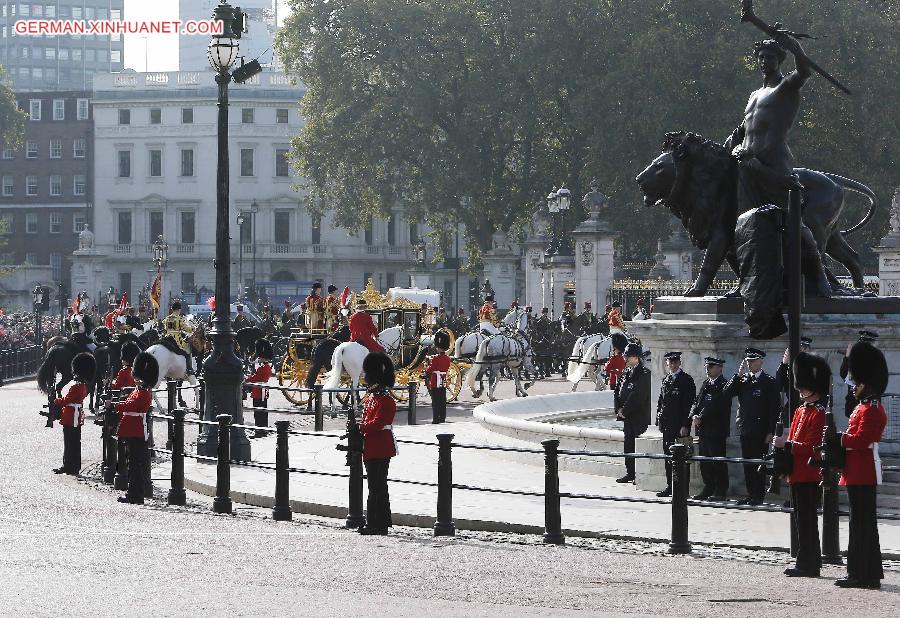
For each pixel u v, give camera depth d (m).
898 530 28.73
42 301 115.12
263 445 47.66
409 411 55.06
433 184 145.38
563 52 134.25
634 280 108.88
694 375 34.41
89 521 30.42
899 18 134.88
